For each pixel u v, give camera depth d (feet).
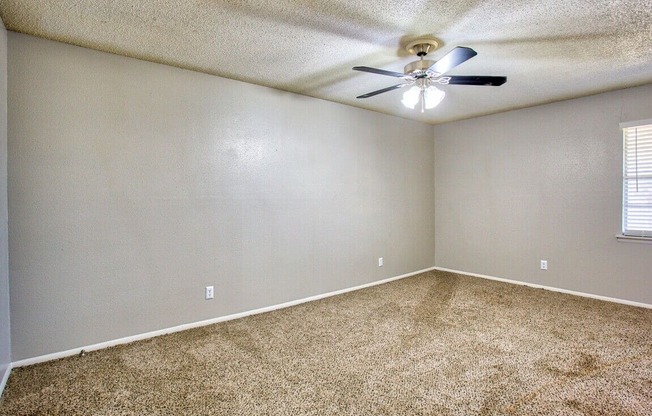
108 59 8.77
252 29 7.64
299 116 12.51
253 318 11.00
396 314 11.28
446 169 17.49
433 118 16.52
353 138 14.29
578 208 13.21
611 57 9.20
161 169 9.57
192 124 10.08
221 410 6.29
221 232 10.68
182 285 9.98
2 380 6.85
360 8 6.78
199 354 8.46
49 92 8.04
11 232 7.62
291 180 12.31
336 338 9.40
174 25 7.45
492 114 15.62
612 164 12.37
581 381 7.14
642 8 6.75
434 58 9.18
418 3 6.59
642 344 8.85
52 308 8.13
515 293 13.55
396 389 6.92
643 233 11.83
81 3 6.55
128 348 8.77
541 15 7.02
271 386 7.05
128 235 9.11
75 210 8.38
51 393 6.79
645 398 6.54
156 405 6.42
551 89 12.00
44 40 7.98
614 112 12.24
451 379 7.27
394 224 16.03
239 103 10.99
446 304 12.26
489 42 8.27
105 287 8.80
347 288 14.12
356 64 9.70
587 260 13.03
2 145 7.13
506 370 7.61
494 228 15.74
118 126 8.91
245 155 11.15
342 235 13.96
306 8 6.78
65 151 8.23
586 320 10.56
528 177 14.55
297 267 12.51
